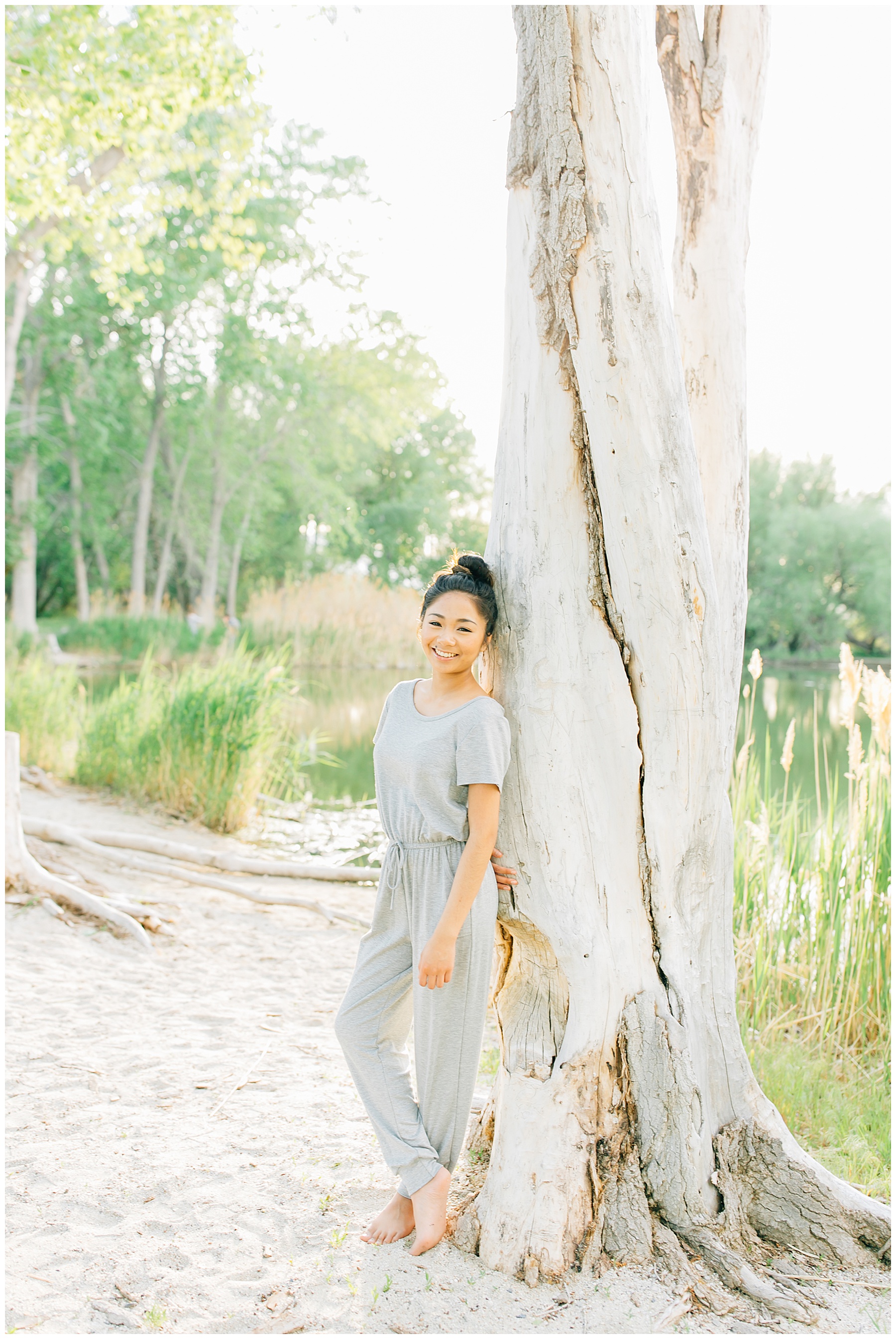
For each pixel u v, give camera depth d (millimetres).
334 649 17078
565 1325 1781
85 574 22188
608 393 2023
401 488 27484
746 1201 2139
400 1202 2111
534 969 2170
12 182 8938
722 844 2201
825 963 3623
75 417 20281
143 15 8758
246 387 22109
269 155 18469
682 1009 2105
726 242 2510
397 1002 2199
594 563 2107
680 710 2094
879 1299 1924
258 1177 2338
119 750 7555
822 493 30516
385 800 2184
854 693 3725
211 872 5762
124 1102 2771
